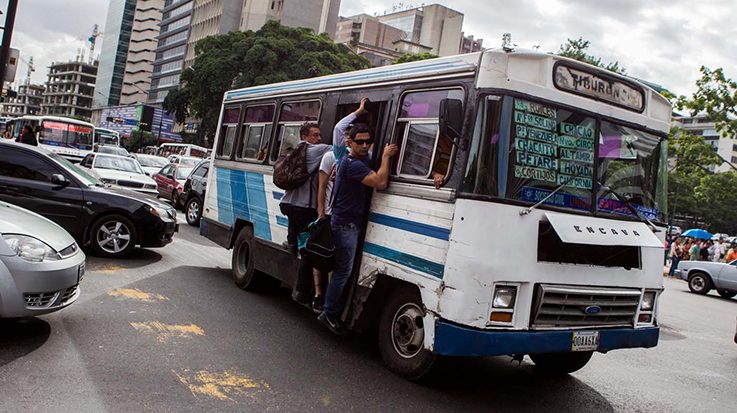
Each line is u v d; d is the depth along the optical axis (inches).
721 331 426.6
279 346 229.0
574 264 189.8
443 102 180.5
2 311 193.9
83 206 357.7
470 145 179.2
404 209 202.2
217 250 461.7
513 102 181.8
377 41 4827.8
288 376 196.2
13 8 623.2
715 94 1010.7
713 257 1171.3
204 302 285.4
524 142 183.0
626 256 205.3
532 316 181.6
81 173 379.2
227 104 373.1
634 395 224.8
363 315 221.9
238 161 343.3
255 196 316.5
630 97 212.1
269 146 310.7
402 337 204.8
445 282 178.2
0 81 621.9
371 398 184.2
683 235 1425.9
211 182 379.6
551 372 241.3
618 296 199.2
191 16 4055.1
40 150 363.6
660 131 221.6
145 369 187.3
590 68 199.5
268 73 1738.4
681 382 255.0
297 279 241.9
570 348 187.5
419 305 195.3
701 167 1119.0
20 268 195.9
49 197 349.7
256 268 308.7
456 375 219.9
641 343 206.1
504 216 177.0
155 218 375.2
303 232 235.8
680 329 414.9
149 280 318.7
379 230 213.9
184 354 206.1
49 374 174.7
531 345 179.3
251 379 189.3
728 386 258.4
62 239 219.3
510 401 198.8
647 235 204.8
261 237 305.9
